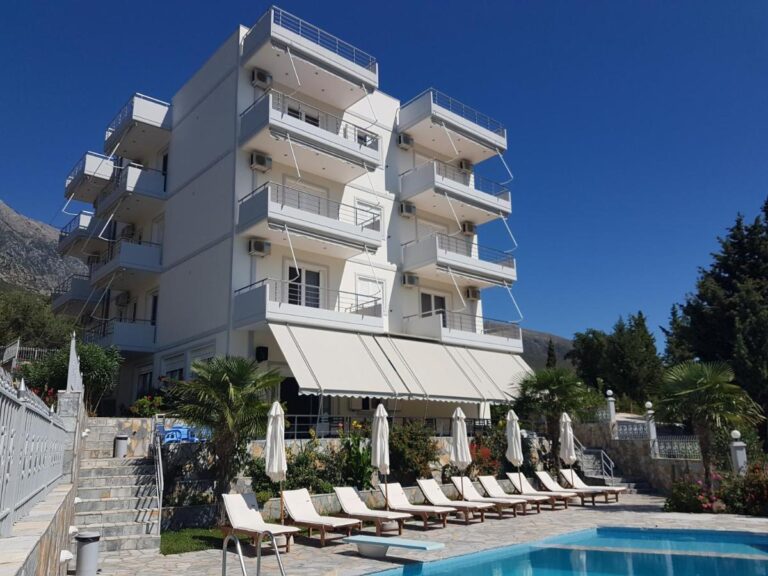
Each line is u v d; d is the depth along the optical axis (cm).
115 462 1789
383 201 3272
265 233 2614
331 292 2894
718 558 1452
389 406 2967
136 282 3338
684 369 2177
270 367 2614
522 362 3381
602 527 1822
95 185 3800
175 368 2903
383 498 2061
